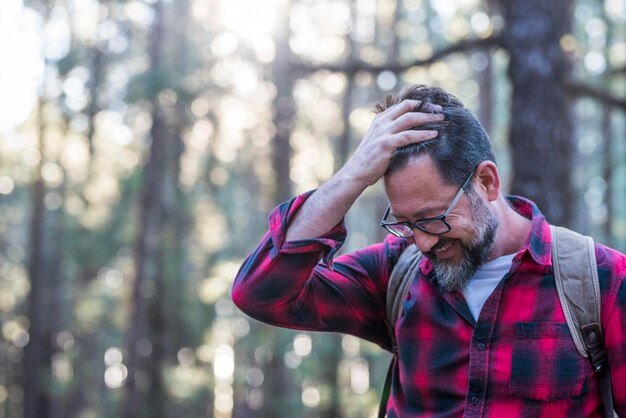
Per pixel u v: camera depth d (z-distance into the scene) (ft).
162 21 68.13
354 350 66.90
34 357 82.43
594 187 89.92
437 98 7.10
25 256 103.91
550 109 24.49
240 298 7.50
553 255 6.97
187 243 80.12
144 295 67.26
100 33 77.46
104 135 82.53
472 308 7.13
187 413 88.22
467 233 6.76
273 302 7.46
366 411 52.37
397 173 6.73
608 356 6.81
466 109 7.00
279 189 55.06
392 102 7.29
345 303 7.92
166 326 70.38
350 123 67.36
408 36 77.77
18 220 105.19
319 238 7.17
